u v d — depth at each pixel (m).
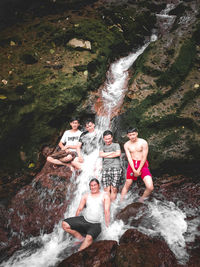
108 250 2.85
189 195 4.06
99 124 5.03
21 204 4.05
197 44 5.42
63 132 5.07
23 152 4.70
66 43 5.79
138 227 3.34
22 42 5.70
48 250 3.38
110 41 6.08
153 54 5.27
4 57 5.24
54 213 3.89
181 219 3.53
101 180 4.08
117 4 7.17
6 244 3.57
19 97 4.60
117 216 3.56
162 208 3.72
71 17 6.56
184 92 4.80
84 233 3.36
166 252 2.86
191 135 4.39
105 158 4.11
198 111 4.57
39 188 4.23
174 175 4.45
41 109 4.72
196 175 4.41
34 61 5.31
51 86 4.85
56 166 4.51
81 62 5.32
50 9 7.14
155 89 4.88
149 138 4.52
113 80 5.73
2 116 4.46
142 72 5.16
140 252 2.74
